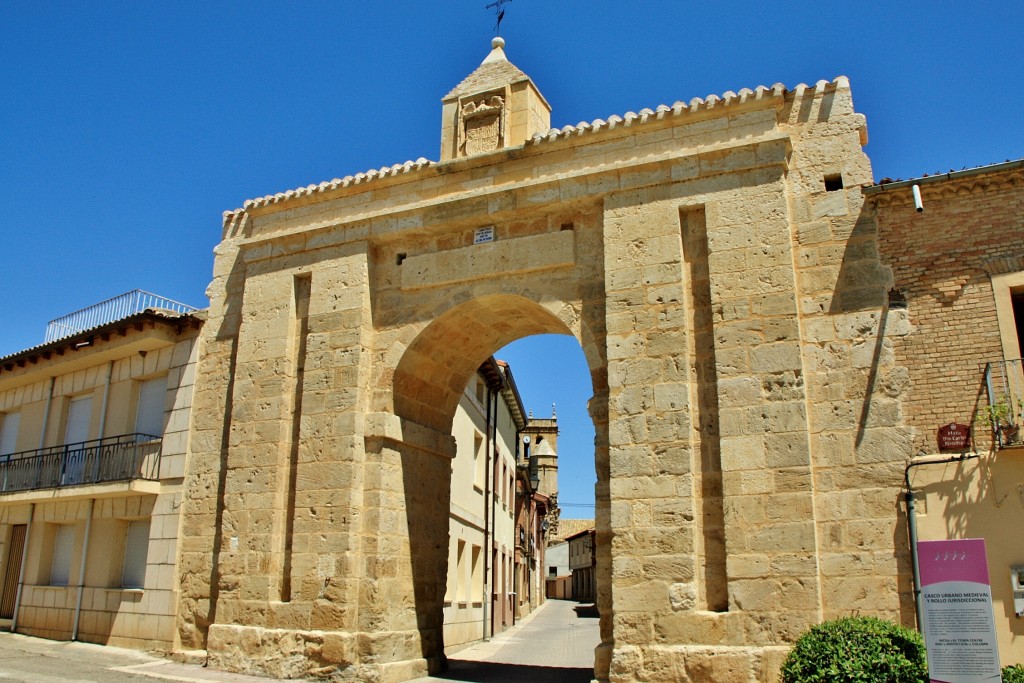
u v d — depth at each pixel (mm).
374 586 13930
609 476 12625
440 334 15266
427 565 15711
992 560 10398
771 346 12047
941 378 11227
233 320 17016
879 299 11828
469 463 23750
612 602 12312
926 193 11969
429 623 15570
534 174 14500
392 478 14750
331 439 14656
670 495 12031
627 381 12695
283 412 15289
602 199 13797
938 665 8078
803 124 13023
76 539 18750
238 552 14914
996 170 11477
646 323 12844
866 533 11078
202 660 14898
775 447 11648
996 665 7879
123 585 17594
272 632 14070
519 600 37375
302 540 14391
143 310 17328
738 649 11102
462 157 15031
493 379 26438
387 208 15523
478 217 14547
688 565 11680
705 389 12414
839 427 11562
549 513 58938
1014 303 11422
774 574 11227
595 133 14023
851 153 12602
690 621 11469
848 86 12953
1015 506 10430
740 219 12719
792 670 9688
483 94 15727
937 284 11586
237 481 15328
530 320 15711
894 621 10680
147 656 15641
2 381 21938
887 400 11422
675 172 13258
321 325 15391
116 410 18938
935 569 8305
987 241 11453
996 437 10609
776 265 12336
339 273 15508
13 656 15383
